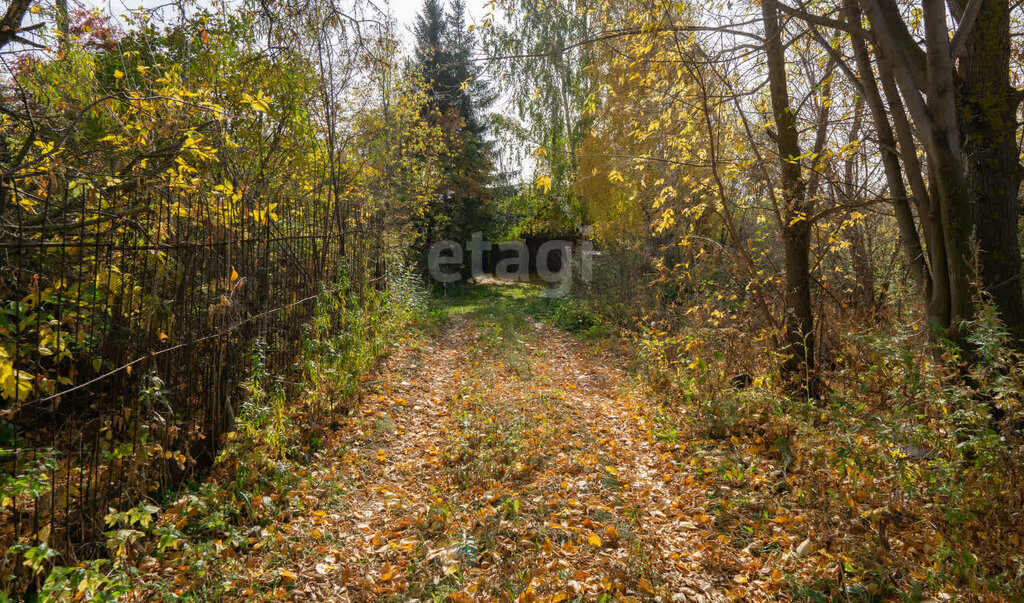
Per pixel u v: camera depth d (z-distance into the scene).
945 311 4.54
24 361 2.64
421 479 4.64
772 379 5.91
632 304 11.41
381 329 8.14
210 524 3.35
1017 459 3.14
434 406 6.57
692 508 4.02
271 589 3.05
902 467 3.56
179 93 4.08
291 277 5.76
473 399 6.57
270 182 6.89
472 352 9.74
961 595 2.79
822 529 3.47
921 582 2.89
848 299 7.51
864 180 7.57
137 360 3.23
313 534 3.63
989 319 3.61
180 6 5.56
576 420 6.07
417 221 18.67
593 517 3.83
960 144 4.48
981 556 2.99
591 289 14.12
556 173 18.75
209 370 4.23
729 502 3.99
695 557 3.36
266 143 7.55
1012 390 3.22
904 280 7.00
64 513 2.92
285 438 4.46
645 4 6.01
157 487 3.62
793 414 5.02
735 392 5.39
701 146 7.92
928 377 3.83
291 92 7.30
